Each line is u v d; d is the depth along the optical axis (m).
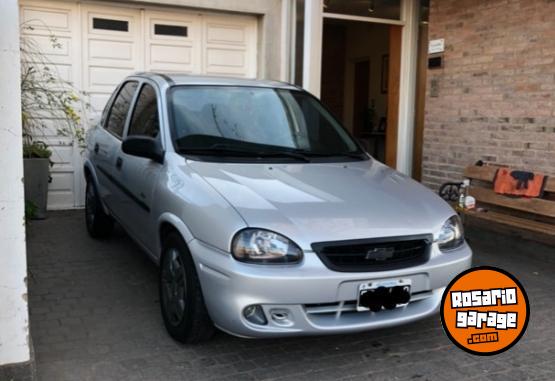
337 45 13.14
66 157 7.75
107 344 3.88
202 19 8.26
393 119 9.29
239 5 8.14
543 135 6.31
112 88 7.87
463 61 7.28
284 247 3.29
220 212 3.45
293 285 3.22
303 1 8.17
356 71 13.24
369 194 3.88
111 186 5.47
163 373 3.50
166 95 4.69
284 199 3.61
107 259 5.74
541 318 4.53
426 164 7.95
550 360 3.82
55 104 7.50
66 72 7.61
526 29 6.44
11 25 2.84
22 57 7.33
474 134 7.18
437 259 3.63
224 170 4.00
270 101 4.95
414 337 4.10
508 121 6.71
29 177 7.09
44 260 5.68
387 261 3.46
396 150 9.22
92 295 4.79
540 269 5.80
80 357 3.69
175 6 7.90
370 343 3.99
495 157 6.92
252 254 3.27
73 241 6.35
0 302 2.95
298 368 3.62
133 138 4.41
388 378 3.53
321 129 4.96
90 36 7.67
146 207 4.42
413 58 8.98
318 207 3.57
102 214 6.16
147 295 4.80
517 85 6.58
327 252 3.34
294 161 4.42
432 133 7.82
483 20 6.96
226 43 8.46
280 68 8.51
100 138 5.95
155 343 3.90
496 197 6.39
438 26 7.63
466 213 6.40
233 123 4.62
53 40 7.47
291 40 8.47
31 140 7.45
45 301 4.64
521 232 6.21
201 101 4.71
